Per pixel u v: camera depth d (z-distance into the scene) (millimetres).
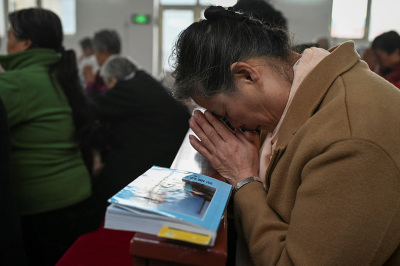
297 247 644
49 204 1604
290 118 773
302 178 688
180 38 807
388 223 623
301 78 784
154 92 2170
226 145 890
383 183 614
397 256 690
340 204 621
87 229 1725
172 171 751
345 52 794
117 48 3420
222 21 789
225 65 761
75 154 1739
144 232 524
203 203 575
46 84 1600
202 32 773
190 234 500
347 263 624
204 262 500
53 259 1667
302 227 646
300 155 692
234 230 1016
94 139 1833
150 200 560
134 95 2133
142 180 666
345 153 623
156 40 7270
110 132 2043
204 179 713
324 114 695
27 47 1613
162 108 2160
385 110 666
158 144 2137
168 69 851
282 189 759
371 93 697
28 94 1526
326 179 633
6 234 1283
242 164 885
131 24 7082
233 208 884
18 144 1538
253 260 751
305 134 707
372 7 6211
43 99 1578
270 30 816
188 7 7109
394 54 2662
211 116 909
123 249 1558
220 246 512
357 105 674
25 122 1536
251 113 823
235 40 768
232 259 1033
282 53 806
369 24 6262
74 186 1689
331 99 728
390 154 622
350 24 6320
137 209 521
